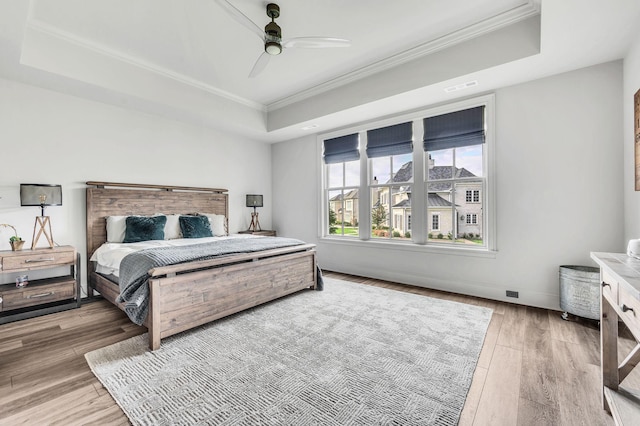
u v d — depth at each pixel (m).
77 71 2.96
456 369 1.88
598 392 1.64
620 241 2.64
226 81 3.94
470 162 3.60
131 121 3.91
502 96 3.23
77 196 3.47
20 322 2.69
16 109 3.06
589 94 2.76
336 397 1.60
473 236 3.61
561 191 2.92
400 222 4.25
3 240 3.01
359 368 1.89
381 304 3.14
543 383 1.74
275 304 3.14
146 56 3.28
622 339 2.33
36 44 2.71
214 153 4.89
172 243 3.44
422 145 3.91
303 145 5.33
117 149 3.79
